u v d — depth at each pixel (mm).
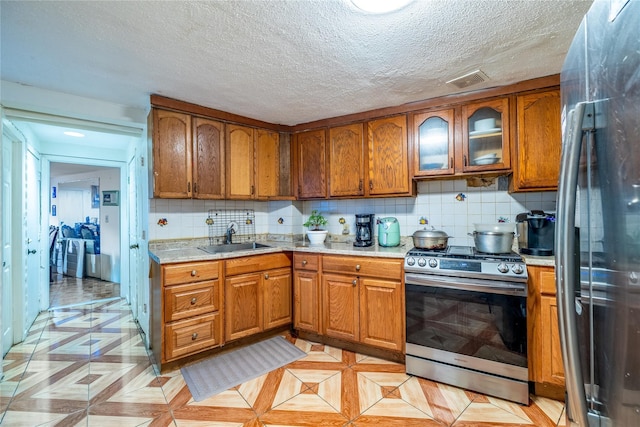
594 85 725
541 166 2164
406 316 2242
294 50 1731
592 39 734
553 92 2125
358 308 2492
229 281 2521
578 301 799
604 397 706
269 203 3539
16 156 2791
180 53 1756
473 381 2012
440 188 2789
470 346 2025
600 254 712
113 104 2533
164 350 2203
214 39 1615
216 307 2445
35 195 3318
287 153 3305
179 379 2154
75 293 4484
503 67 1970
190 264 2316
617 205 639
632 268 596
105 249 5301
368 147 2812
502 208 2545
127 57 1799
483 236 2156
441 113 2492
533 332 1918
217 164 2766
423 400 1920
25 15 1402
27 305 3049
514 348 1900
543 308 1889
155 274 2371
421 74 2053
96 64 1880
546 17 1453
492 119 2342
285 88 2271
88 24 1479
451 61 1879
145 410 1824
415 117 2600
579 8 1390
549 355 1874
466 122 2404
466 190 2682
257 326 2695
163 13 1400
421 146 2584
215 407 1853
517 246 2447
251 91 2324
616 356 656
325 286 2668
